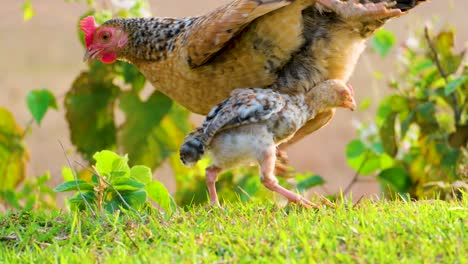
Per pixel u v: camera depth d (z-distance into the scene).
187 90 10.79
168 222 9.31
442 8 27.23
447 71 13.30
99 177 9.85
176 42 10.72
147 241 8.76
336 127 22.58
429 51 13.60
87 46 11.49
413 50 14.20
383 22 10.05
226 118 9.62
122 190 10.12
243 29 10.05
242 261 7.88
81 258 8.34
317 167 20.45
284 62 10.19
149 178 10.67
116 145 14.09
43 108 13.52
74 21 24.94
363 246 8.07
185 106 11.10
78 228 9.00
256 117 9.63
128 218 9.47
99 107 14.09
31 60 26.06
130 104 13.95
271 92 9.87
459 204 9.44
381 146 13.87
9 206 13.62
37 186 13.36
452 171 12.71
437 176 12.94
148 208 10.05
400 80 14.25
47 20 29.19
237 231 8.70
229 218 9.29
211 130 9.64
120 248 8.51
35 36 27.97
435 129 13.11
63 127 22.05
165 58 10.86
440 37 13.39
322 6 9.82
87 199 10.17
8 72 25.16
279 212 9.39
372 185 19.19
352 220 8.85
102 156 10.28
